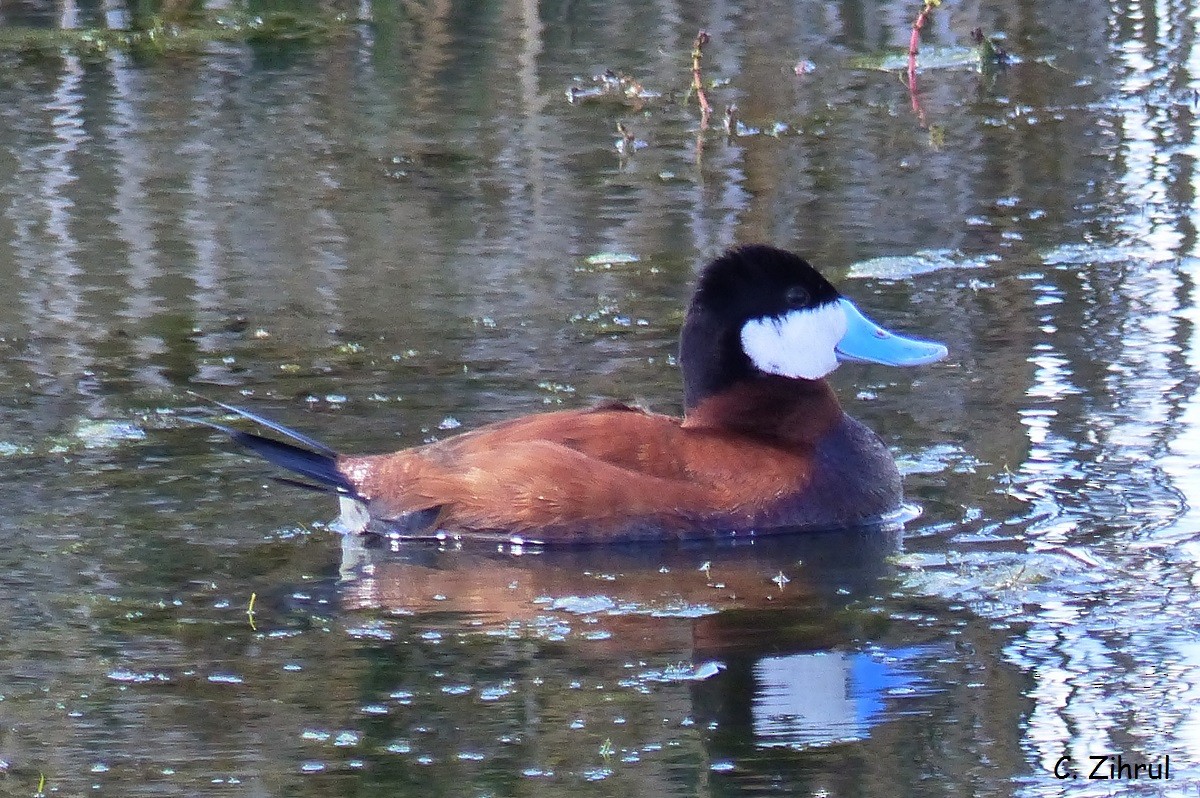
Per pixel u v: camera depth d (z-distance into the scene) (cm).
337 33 2166
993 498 977
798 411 981
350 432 1076
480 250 1462
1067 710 728
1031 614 830
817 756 690
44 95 1905
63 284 1378
